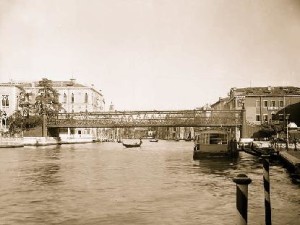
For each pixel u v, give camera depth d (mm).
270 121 72625
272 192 16188
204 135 36844
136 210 13125
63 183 20094
